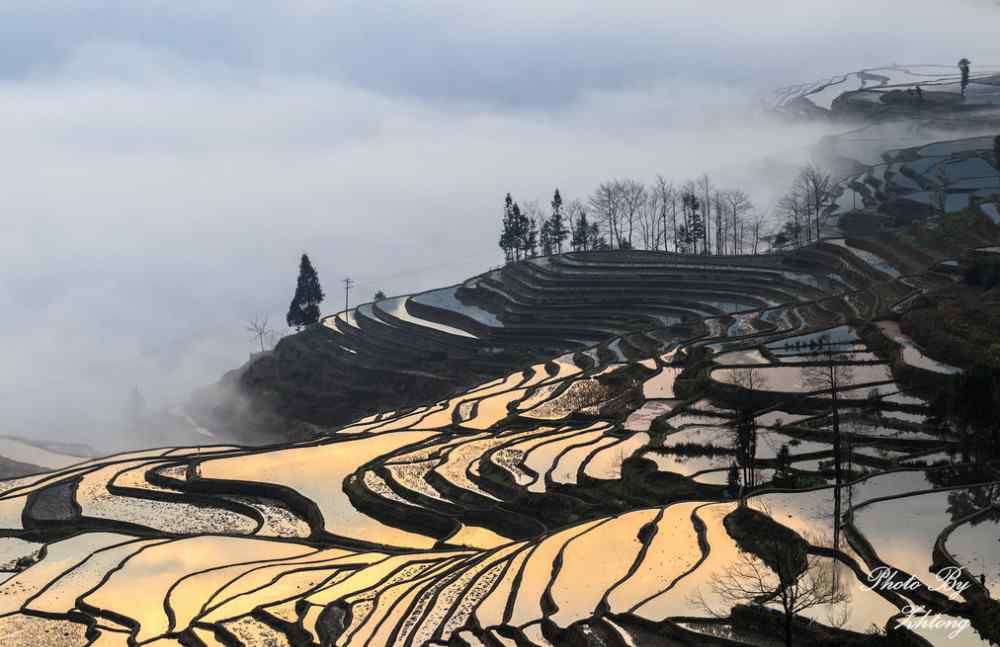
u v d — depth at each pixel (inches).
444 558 2785.4
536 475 3201.3
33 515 3454.7
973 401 2664.9
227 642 2370.8
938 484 2427.4
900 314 3946.9
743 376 3565.5
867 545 2046.0
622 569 2265.0
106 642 2471.7
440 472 3390.7
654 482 2923.2
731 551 2220.7
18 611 2691.9
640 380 3983.8
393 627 2233.0
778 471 2792.8
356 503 3329.2
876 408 3093.0
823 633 1784.0
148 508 3481.8
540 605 2160.4
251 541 3122.5
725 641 1849.2
